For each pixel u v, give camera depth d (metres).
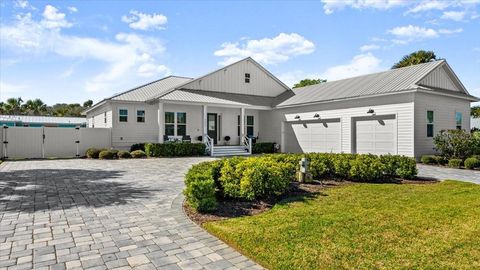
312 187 7.29
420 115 14.35
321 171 8.22
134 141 18.72
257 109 21.84
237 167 6.20
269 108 21.28
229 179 6.09
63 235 4.17
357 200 5.98
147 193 7.06
